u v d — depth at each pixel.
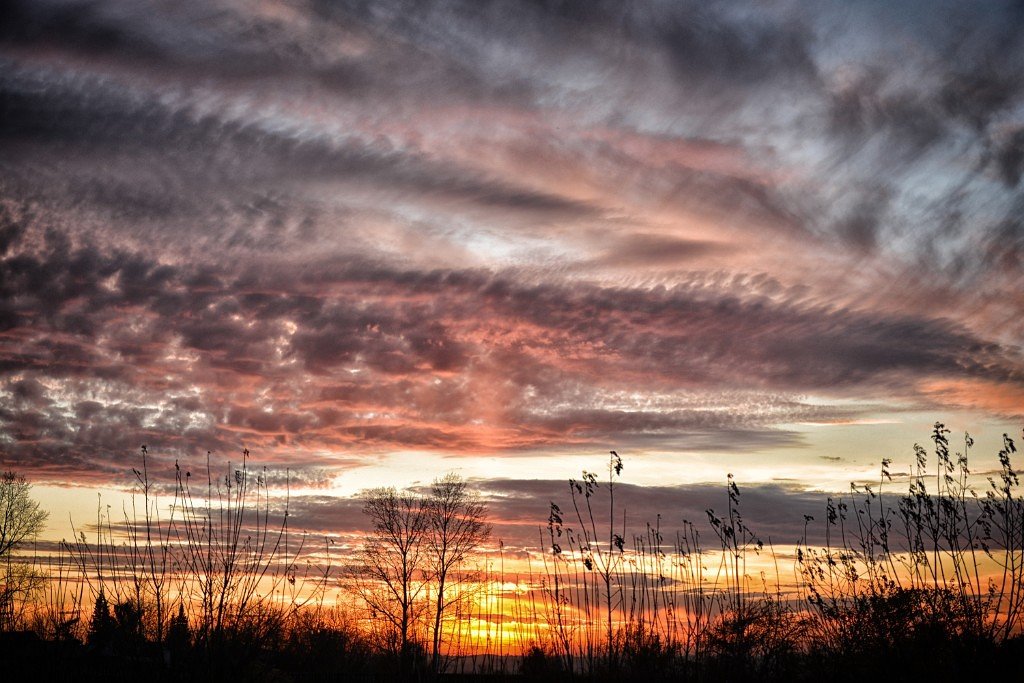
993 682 16.69
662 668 21.78
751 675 20.09
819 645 19.98
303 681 25.22
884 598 19.12
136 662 13.88
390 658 37.72
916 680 17.84
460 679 28.25
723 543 22.69
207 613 13.60
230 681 13.30
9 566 16.23
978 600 17.81
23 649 15.08
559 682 22.66
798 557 21.61
